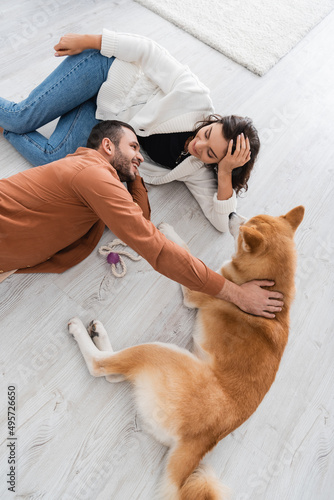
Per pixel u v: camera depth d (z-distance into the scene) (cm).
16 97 173
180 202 170
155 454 124
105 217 101
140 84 147
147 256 101
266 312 125
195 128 145
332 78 231
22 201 109
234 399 115
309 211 185
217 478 115
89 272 147
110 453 122
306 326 158
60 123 154
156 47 142
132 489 119
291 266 127
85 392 128
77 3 206
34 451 117
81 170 103
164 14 218
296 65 228
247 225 133
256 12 238
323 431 142
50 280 142
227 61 216
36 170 111
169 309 148
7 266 121
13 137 154
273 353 123
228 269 137
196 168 154
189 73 143
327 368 153
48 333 134
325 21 253
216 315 135
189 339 145
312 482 134
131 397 130
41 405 123
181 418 112
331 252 178
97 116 152
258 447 133
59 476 116
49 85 142
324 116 216
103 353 126
